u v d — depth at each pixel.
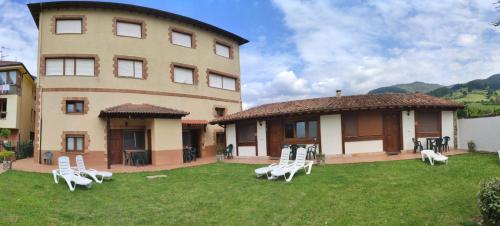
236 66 32.53
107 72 23.83
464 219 8.45
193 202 11.71
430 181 12.30
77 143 23.06
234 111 31.84
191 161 24.16
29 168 19.44
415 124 20.19
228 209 10.77
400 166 15.32
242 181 14.61
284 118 22.23
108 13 24.30
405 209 9.58
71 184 13.95
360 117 20.36
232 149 25.28
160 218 10.10
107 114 21.03
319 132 20.80
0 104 28.69
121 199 12.19
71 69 23.45
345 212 9.75
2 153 18.62
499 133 17.94
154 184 14.70
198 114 28.16
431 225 8.30
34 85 32.81
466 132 20.30
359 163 16.95
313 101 23.41
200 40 29.05
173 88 26.66
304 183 13.23
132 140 24.03
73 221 9.65
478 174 12.84
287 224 9.21
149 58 25.52
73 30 23.80
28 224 9.02
